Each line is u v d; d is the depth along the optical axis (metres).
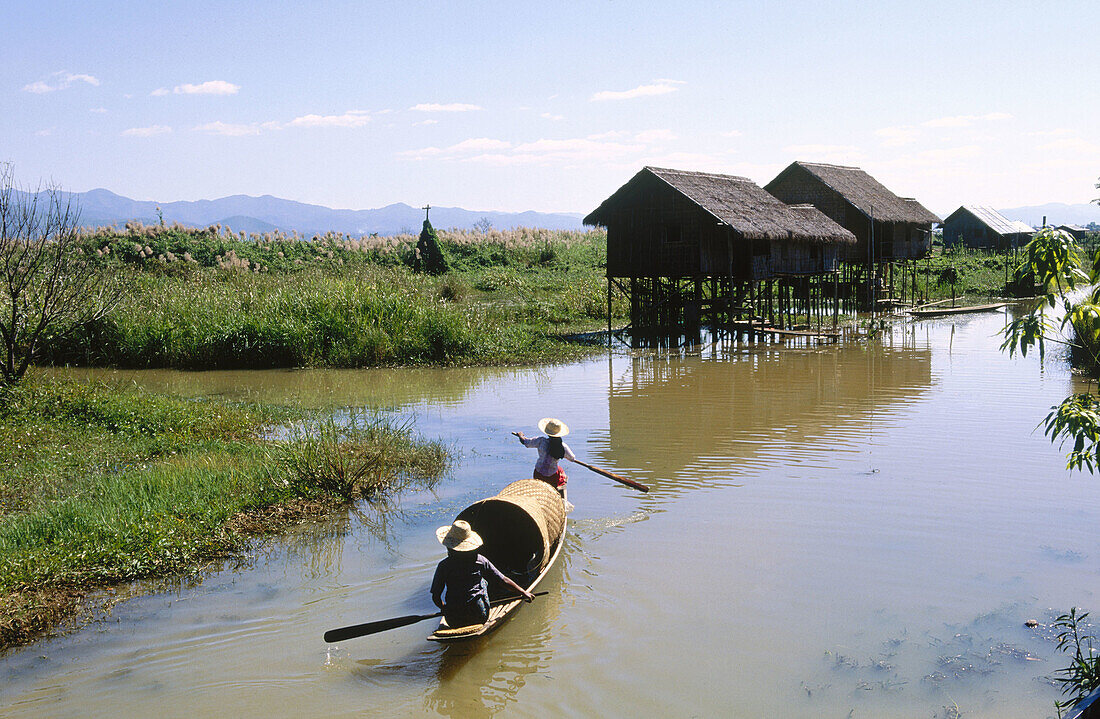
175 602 8.12
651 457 13.11
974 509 10.33
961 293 47.81
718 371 22.11
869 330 30.89
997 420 15.27
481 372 22.64
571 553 9.15
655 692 6.42
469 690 6.53
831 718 6.00
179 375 22.47
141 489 10.55
